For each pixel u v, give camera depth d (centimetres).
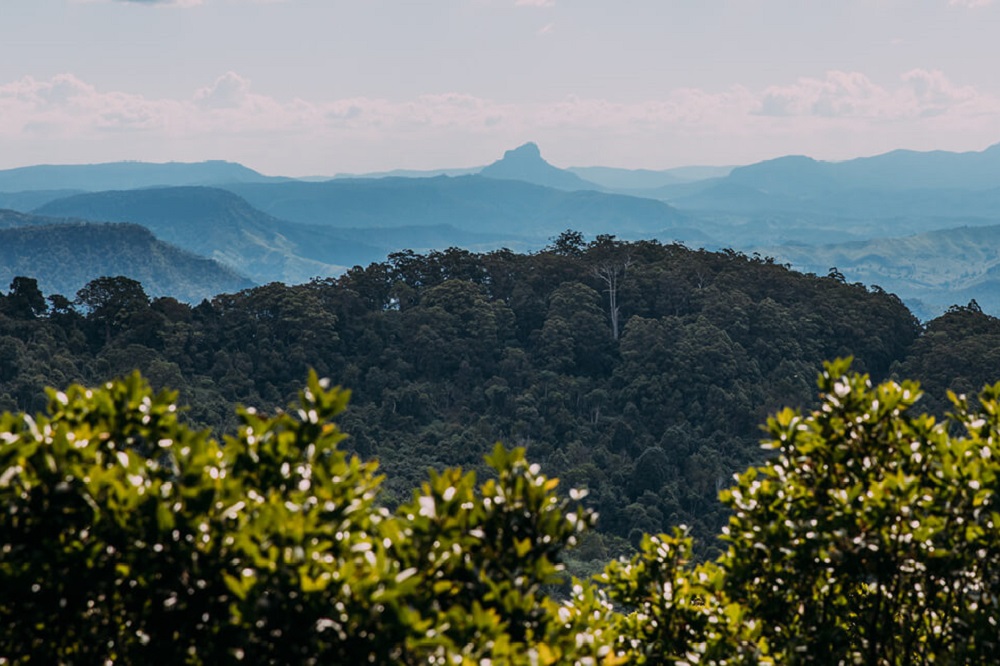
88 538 1137
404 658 1121
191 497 1166
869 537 1527
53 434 1220
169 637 1147
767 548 1673
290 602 1055
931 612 1769
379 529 1297
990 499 1585
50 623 1144
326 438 1342
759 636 1777
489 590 1277
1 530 1108
